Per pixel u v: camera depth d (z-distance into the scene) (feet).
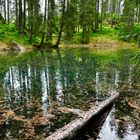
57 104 36.40
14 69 67.05
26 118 30.78
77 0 167.32
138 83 50.26
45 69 67.97
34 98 39.75
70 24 144.77
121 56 102.83
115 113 31.63
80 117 27.63
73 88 46.32
